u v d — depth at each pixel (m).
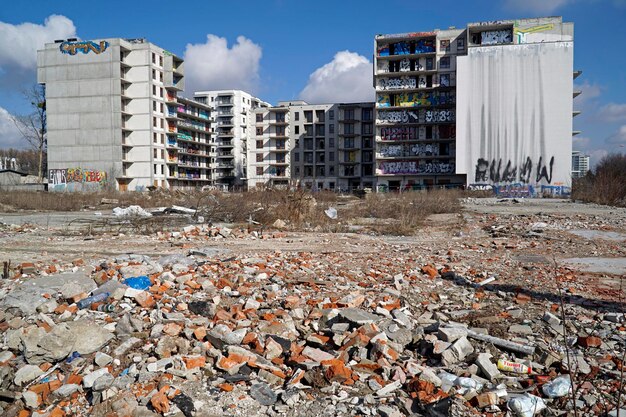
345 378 3.65
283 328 4.64
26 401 3.43
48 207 27.73
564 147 52.12
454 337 4.39
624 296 6.19
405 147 62.62
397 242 11.96
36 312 5.21
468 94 53.94
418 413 3.26
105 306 5.23
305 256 9.12
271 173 80.44
